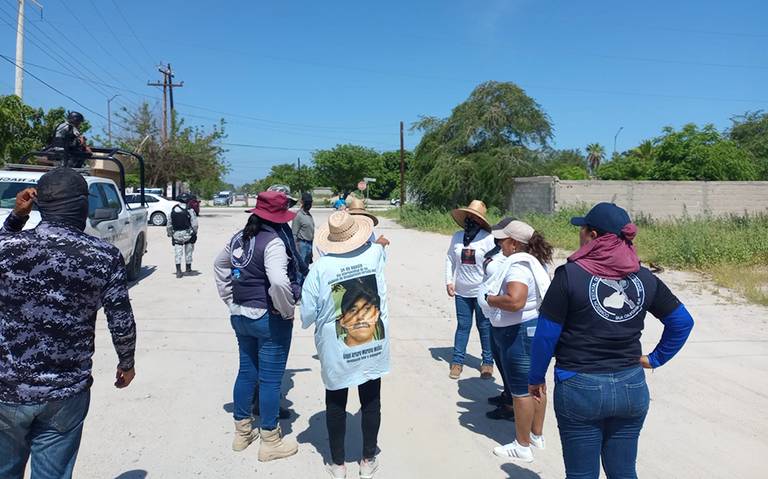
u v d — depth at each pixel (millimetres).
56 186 2754
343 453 3953
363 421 3979
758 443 4590
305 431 4750
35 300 2613
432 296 10461
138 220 11570
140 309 8867
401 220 31609
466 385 5879
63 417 2699
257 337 4207
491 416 5047
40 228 2713
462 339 6031
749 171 28406
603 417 2904
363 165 72312
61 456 2752
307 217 10375
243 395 4328
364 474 4012
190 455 4273
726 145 28344
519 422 4273
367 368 3861
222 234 22391
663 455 4375
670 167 28391
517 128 30953
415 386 5824
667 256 13617
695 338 7598
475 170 30000
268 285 4148
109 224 9617
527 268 4234
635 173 38688
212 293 10188
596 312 2863
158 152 37594
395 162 79875
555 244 18078
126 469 4047
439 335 7809
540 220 22484
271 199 4145
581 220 3082
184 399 5305
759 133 37094
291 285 4277
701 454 4395
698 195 25453
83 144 10570
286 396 5500
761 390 5746
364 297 3857
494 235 4539
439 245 19625
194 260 14445
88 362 2791
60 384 2656
